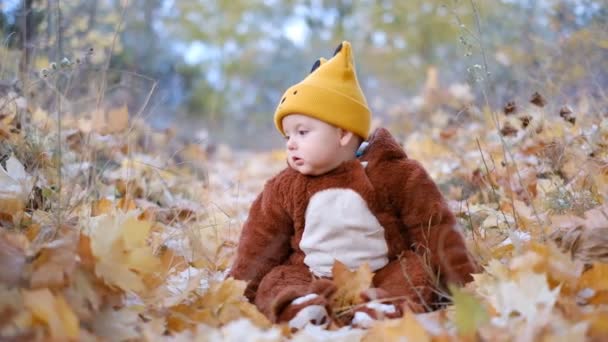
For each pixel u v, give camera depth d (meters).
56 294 1.77
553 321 1.71
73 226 2.44
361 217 2.24
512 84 4.68
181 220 3.56
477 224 3.01
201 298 2.19
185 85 12.96
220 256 2.85
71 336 1.63
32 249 1.93
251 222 2.40
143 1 8.88
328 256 2.24
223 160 7.88
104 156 3.94
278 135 12.61
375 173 2.28
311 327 1.93
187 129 10.47
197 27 12.01
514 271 2.07
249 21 13.61
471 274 2.13
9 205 2.52
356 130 2.28
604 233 2.31
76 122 3.76
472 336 1.69
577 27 4.39
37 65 3.66
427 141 5.42
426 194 2.27
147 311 2.04
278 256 2.36
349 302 2.12
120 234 1.98
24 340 1.61
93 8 4.91
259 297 2.25
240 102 14.38
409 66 10.61
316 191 2.27
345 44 2.35
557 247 2.30
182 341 1.79
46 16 3.75
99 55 4.39
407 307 1.89
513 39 5.68
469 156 4.28
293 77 14.96
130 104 5.65
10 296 1.69
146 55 9.28
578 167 3.09
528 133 3.54
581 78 4.08
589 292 2.01
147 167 3.99
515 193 3.26
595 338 1.65
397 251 2.28
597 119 3.58
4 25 3.82
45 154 3.05
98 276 1.88
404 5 10.26
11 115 3.07
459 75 8.30
